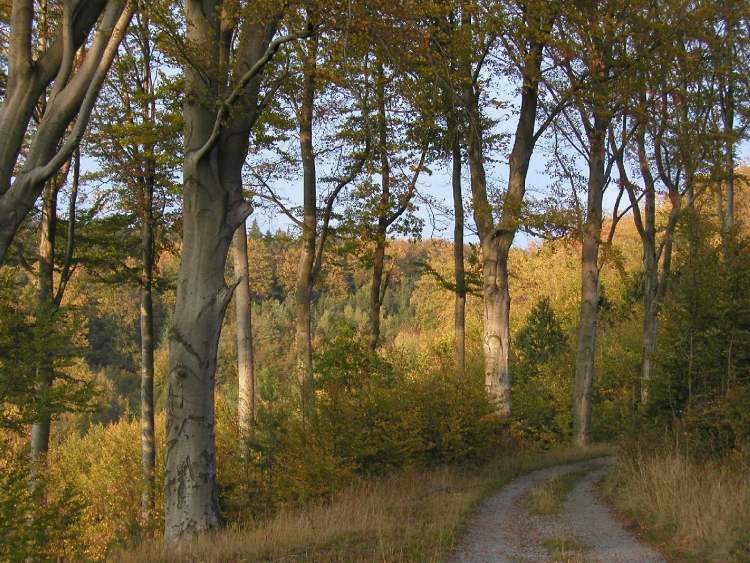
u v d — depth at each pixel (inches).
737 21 848.3
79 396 605.0
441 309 2095.2
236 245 772.0
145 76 786.8
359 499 466.3
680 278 574.2
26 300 639.1
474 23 644.7
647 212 1073.5
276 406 637.9
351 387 626.2
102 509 904.9
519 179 799.7
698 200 1037.8
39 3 671.8
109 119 774.5
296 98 661.9
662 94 835.4
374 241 835.4
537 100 823.7
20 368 569.6
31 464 573.0
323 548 335.0
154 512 730.2
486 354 793.6
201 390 463.8
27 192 331.3
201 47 453.4
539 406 1332.4
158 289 853.8
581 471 658.2
